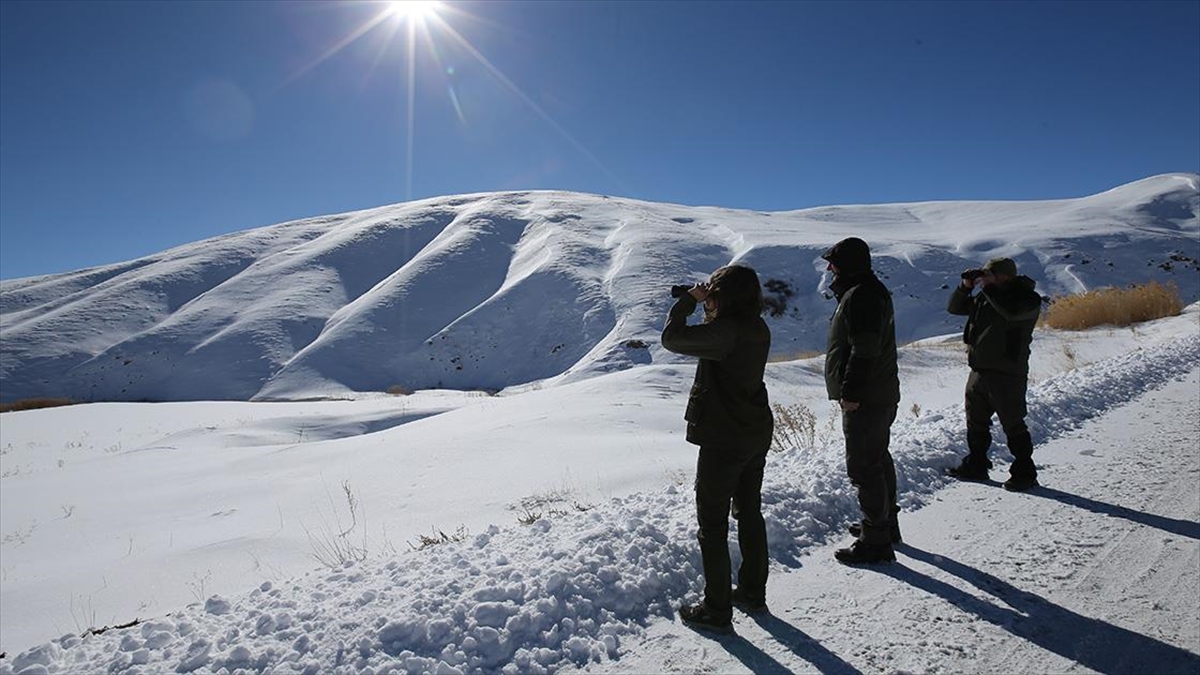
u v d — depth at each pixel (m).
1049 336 17.59
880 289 3.84
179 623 3.38
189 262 83.25
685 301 3.13
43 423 26.08
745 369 3.12
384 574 3.84
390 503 8.18
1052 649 2.99
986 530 4.38
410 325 60.94
